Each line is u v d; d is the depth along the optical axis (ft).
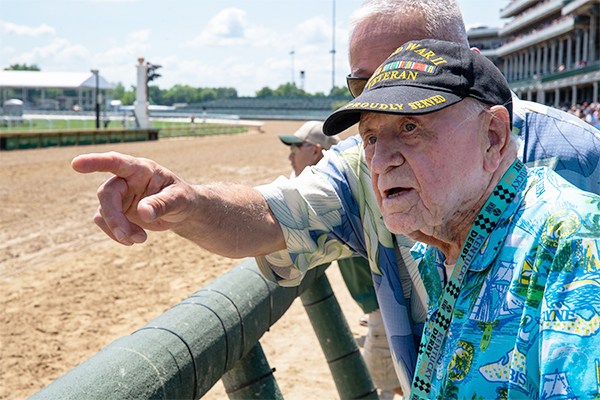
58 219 33.86
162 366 4.30
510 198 3.14
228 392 6.75
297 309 18.28
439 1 4.74
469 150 3.12
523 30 247.70
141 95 139.33
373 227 5.12
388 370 10.46
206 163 65.72
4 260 25.18
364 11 4.94
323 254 5.17
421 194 3.18
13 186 46.21
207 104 387.96
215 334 5.16
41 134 84.28
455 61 3.17
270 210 4.64
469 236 3.14
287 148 91.45
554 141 5.42
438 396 3.07
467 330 2.99
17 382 13.75
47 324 17.56
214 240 4.11
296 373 13.32
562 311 2.52
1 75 269.44
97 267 23.90
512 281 2.86
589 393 2.33
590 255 2.57
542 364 2.50
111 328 17.17
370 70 4.98
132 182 3.32
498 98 3.22
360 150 5.24
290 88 556.51
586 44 177.47
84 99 311.27
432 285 3.88
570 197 2.87
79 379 3.78
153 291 20.61
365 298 10.13
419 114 2.94
